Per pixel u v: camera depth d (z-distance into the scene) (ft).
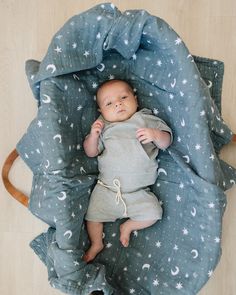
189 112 4.10
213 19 5.36
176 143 4.64
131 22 4.06
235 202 5.08
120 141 4.69
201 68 4.74
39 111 4.16
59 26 5.38
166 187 4.77
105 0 5.39
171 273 4.45
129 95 4.71
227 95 5.27
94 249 4.63
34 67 4.47
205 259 4.24
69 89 4.40
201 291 5.05
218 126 4.46
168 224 4.69
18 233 5.22
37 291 5.16
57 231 4.19
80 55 4.29
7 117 5.34
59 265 4.16
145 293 4.49
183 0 5.39
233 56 5.31
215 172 4.13
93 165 4.84
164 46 4.12
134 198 4.67
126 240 4.67
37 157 4.69
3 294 5.17
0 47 5.36
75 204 4.35
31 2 5.39
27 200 5.04
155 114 4.85
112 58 4.70
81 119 4.75
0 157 5.29
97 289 4.13
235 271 5.05
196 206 4.40
